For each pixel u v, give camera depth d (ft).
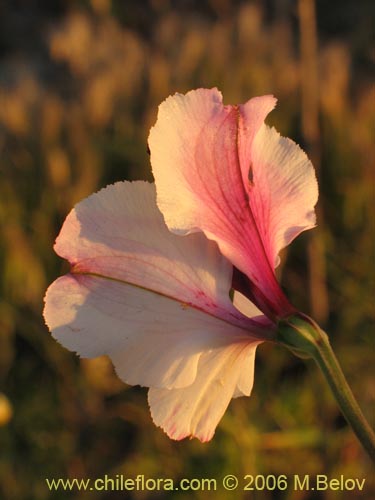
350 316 2.91
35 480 2.59
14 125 3.76
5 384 2.83
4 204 3.39
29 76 4.61
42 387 2.82
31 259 3.02
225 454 2.40
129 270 1.24
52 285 1.24
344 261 3.08
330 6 5.87
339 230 3.34
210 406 1.26
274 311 1.24
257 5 5.74
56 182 3.41
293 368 2.80
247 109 1.23
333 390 1.21
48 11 6.43
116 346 1.24
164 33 4.74
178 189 1.22
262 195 1.25
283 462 2.44
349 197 3.33
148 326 1.24
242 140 1.23
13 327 2.91
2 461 2.61
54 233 3.34
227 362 1.26
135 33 5.45
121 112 3.95
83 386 2.74
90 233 1.24
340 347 2.82
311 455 2.45
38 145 3.73
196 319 1.24
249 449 2.35
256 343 1.26
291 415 2.60
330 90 3.74
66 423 2.71
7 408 2.17
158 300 1.24
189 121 1.22
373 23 4.80
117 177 3.62
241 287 1.26
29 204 3.51
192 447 2.45
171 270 1.24
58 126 3.73
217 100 1.22
